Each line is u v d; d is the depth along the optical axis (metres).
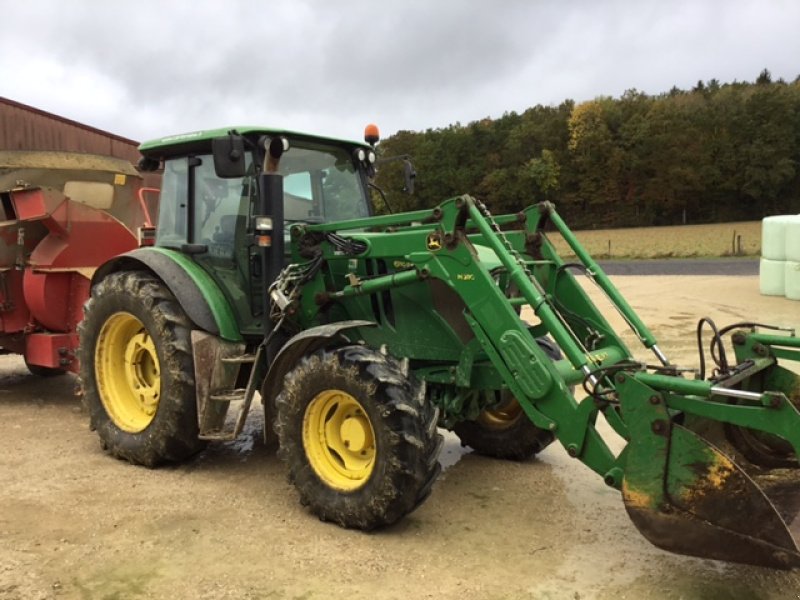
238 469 4.73
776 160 56.41
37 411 6.36
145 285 4.66
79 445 5.27
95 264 6.71
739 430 3.57
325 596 3.00
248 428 5.77
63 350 6.50
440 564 3.31
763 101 58.06
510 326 3.53
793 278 13.09
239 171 4.11
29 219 6.41
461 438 5.20
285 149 4.23
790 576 3.18
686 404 3.01
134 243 7.04
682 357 8.48
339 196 5.12
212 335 4.50
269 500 4.14
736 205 58.41
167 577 3.16
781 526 2.69
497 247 3.58
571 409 3.35
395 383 3.52
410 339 4.23
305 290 4.43
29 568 3.23
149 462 4.68
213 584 3.10
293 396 3.85
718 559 2.86
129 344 4.95
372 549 3.47
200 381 4.41
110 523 3.76
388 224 4.05
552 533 3.70
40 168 7.16
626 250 36.91
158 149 5.10
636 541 3.59
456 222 3.74
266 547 3.48
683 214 58.97
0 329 6.58
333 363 3.67
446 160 64.81
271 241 4.29
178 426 4.52
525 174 61.28
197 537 3.60
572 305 4.32
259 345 4.62
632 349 8.97
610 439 5.41
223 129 4.58
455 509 4.05
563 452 5.25
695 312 12.12
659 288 16.08
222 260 4.70
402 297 4.23
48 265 6.36
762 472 3.52
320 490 3.78
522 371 3.48
